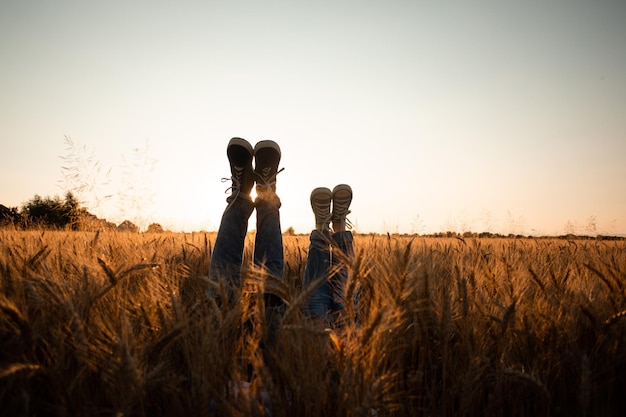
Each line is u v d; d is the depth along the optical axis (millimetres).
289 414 1579
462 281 2090
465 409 1668
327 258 2902
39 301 1712
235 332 1814
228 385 1593
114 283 1854
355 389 1523
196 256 3514
